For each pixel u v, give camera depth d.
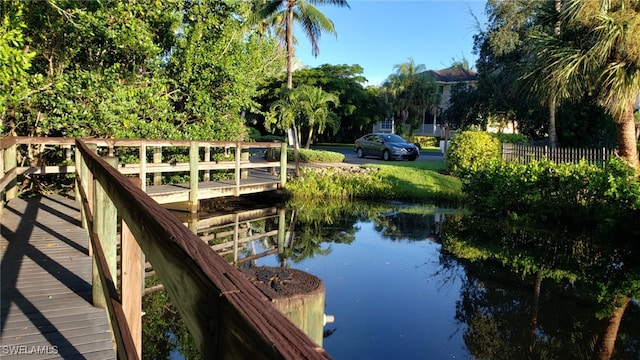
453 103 24.20
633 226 7.93
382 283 5.87
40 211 7.05
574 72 9.89
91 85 9.23
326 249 7.63
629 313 5.02
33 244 5.05
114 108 9.42
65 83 8.87
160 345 3.97
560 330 4.49
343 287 5.70
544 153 12.34
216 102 11.75
